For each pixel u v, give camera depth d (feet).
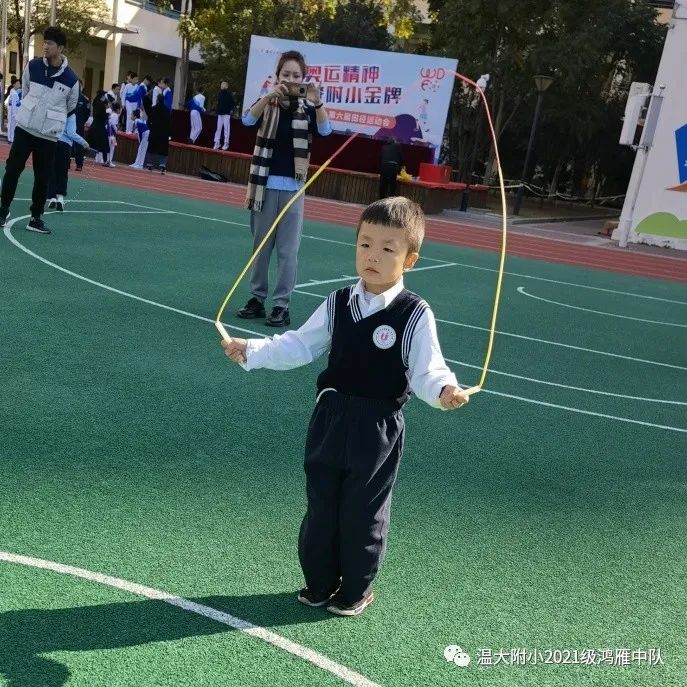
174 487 12.53
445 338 25.76
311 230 51.06
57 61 31.78
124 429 14.51
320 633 9.39
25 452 12.98
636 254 61.52
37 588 9.50
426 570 11.10
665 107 64.85
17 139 32.14
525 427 17.75
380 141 76.54
